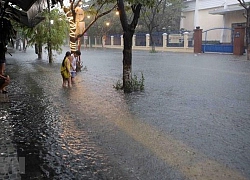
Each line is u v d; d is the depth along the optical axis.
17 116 8.49
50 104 9.97
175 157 5.62
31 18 7.13
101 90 12.45
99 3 16.09
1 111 9.02
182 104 9.88
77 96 11.27
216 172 5.01
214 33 44.44
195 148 6.05
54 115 8.59
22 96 11.32
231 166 5.23
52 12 24.00
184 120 8.02
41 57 30.58
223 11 39.56
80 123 7.80
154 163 5.36
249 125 7.55
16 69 20.80
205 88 12.80
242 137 6.67
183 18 51.03
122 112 8.88
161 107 9.48
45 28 24.48
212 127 7.41
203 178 4.81
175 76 16.56
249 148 6.03
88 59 29.03
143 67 21.28
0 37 5.32
